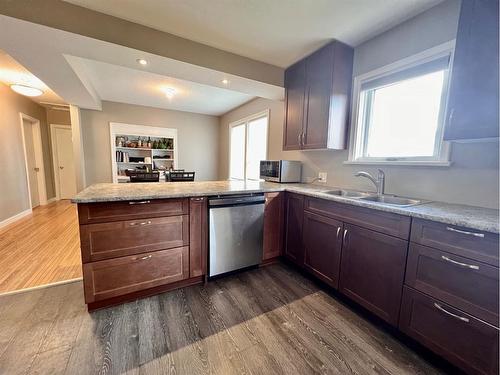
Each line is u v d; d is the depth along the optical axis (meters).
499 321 1.00
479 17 1.23
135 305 1.70
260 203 2.23
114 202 1.57
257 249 2.26
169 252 1.81
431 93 1.74
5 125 3.61
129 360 1.23
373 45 2.08
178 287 1.95
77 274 2.10
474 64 1.26
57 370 1.16
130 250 1.66
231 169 5.30
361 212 1.60
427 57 1.71
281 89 2.82
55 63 2.23
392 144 2.04
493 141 1.38
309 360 1.27
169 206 1.78
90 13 1.73
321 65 2.27
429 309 1.24
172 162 5.52
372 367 1.23
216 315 1.62
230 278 2.14
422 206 1.46
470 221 1.06
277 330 1.49
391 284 1.42
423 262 1.26
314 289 1.98
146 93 4.02
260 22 1.88
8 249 2.64
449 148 1.59
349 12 1.74
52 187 5.50
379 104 2.14
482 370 1.05
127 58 2.08
